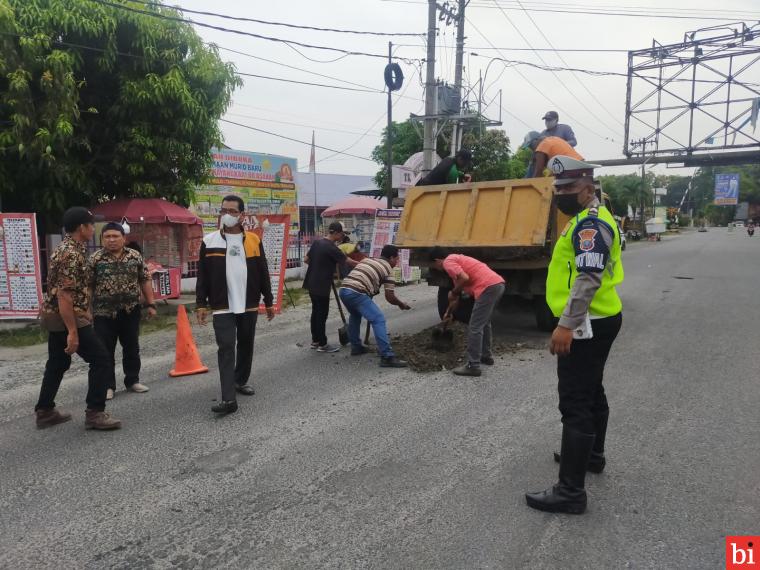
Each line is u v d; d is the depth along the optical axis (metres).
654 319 8.77
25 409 5.31
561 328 3.04
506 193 7.12
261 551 2.91
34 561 2.88
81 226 4.55
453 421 4.64
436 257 6.39
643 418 4.61
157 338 8.47
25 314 9.09
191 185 11.76
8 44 8.90
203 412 5.03
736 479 3.54
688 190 92.25
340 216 22.20
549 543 2.91
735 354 6.55
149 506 3.40
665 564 2.72
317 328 7.17
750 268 16.89
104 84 10.59
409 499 3.40
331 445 4.22
